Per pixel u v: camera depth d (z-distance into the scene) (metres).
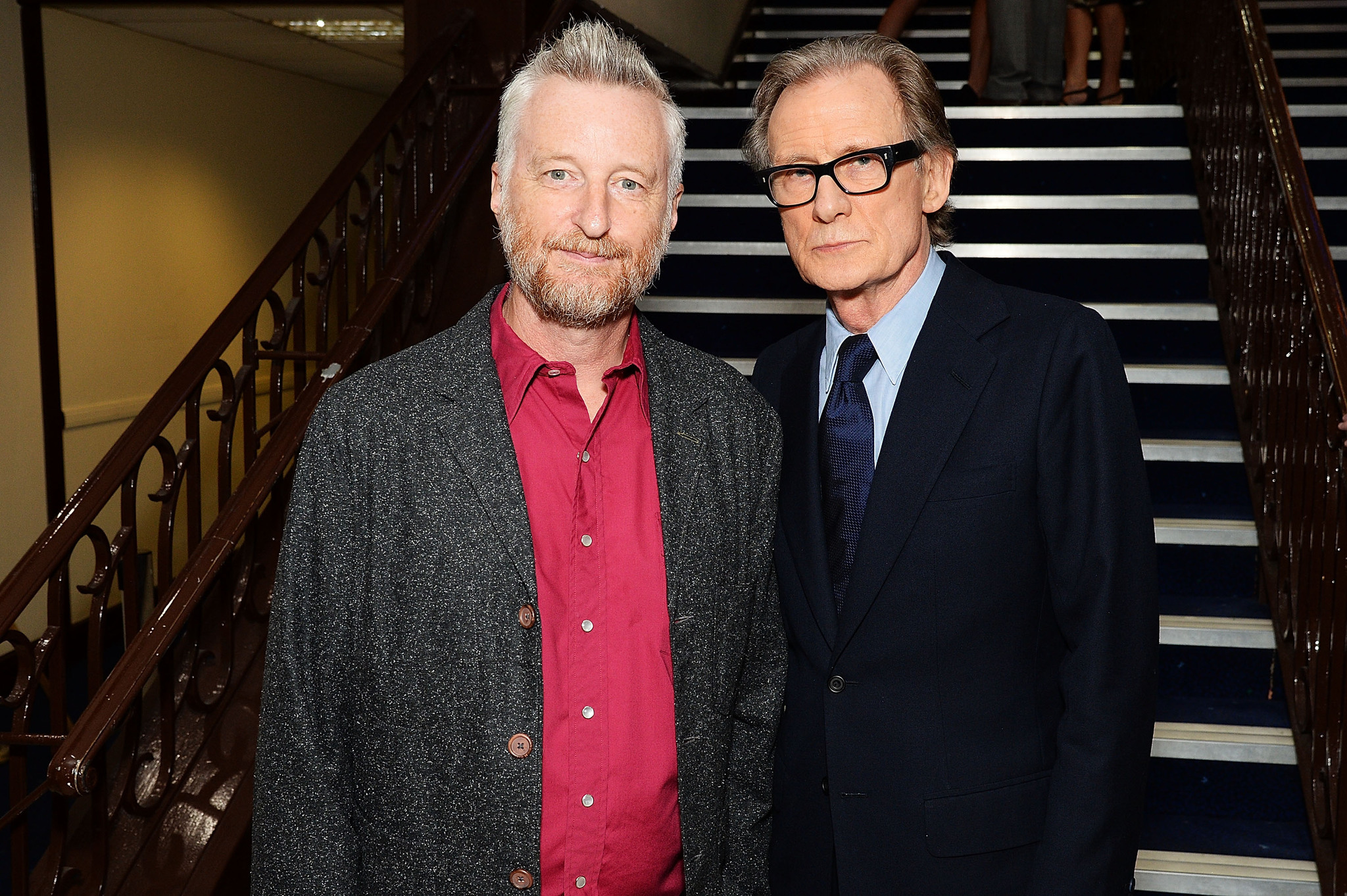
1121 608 1.41
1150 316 3.33
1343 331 2.20
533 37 3.36
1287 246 2.59
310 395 2.55
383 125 3.06
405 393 1.38
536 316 1.43
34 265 5.39
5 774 4.17
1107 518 1.41
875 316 1.57
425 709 1.32
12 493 5.30
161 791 2.37
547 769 1.33
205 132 6.95
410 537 1.34
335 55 7.06
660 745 1.39
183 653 2.66
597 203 1.32
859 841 1.48
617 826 1.35
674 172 1.44
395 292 2.83
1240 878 2.22
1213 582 2.86
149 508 6.38
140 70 6.29
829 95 1.46
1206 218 3.53
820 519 1.57
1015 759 1.45
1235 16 3.24
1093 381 1.44
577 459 1.41
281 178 7.90
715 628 1.46
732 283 3.71
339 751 1.35
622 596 1.39
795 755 1.59
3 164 5.20
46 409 5.49
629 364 1.47
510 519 1.33
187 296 6.86
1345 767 2.08
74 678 5.27
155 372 6.56
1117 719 1.39
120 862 2.26
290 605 1.34
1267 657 2.63
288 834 1.31
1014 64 4.38
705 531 1.46
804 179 1.50
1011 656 1.47
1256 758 2.40
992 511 1.44
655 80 1.40
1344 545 2.15
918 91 1.48
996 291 1.57
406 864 1.31
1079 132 4.18
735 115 4.17
